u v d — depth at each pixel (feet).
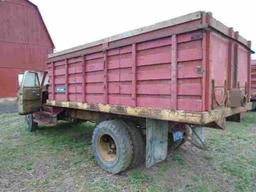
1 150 18.40
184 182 12.66
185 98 9.87
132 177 13.08
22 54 58.75
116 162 13.33
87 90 15.24
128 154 13.10
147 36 11.19
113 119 14.34
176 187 12.12
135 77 11.91
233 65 12.19
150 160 12.53
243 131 24.40
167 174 13.53
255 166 14.94
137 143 13.42
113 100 13.38
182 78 9.92
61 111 20.75
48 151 18.01
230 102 11.76
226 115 11.34
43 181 12.89
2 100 54.49
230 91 11.76
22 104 22.39
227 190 11.96
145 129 13.67
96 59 14.37
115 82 13.20
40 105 23.36
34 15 61.05
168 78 10.47
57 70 18.30
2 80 54.80
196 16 9.28
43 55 63.21
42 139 21.63
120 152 13.12
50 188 12.12
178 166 14.66
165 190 11.80
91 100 14.97
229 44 11.73
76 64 16.07
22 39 58.75
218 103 10.60
